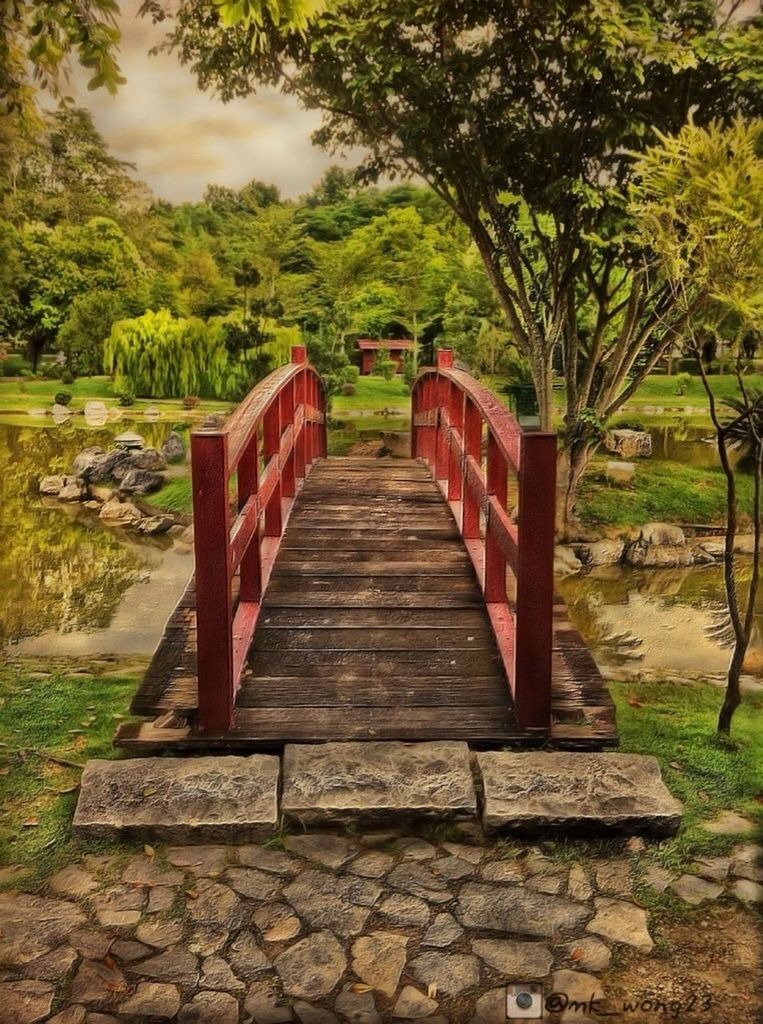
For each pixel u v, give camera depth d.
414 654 4.14
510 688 3.87
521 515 3.50
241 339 10.73
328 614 4.49
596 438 8.82
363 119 7.40
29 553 8.52
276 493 5.34
